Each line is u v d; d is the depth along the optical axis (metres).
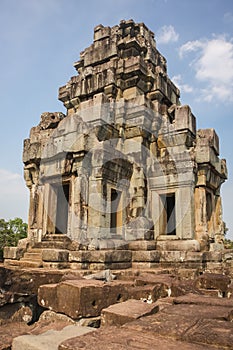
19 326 6.04
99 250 9.90
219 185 15.20
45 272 7.68
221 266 11.37
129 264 10.26
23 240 12.38
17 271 7.20
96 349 3.13
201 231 12.20
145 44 16.05
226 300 5.48
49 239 11.80
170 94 15.96
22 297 6.50
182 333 3.56
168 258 10.66
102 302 5.67
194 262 10.70
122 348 3.15
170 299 5.98
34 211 12.77
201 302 5.34
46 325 5.59
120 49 15.32
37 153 13.10
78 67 16.31
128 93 14.38
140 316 4.49
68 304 5.49
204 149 12.77
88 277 7.59
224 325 3.86
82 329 4.56
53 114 13.58
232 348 3.16
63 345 3.28
